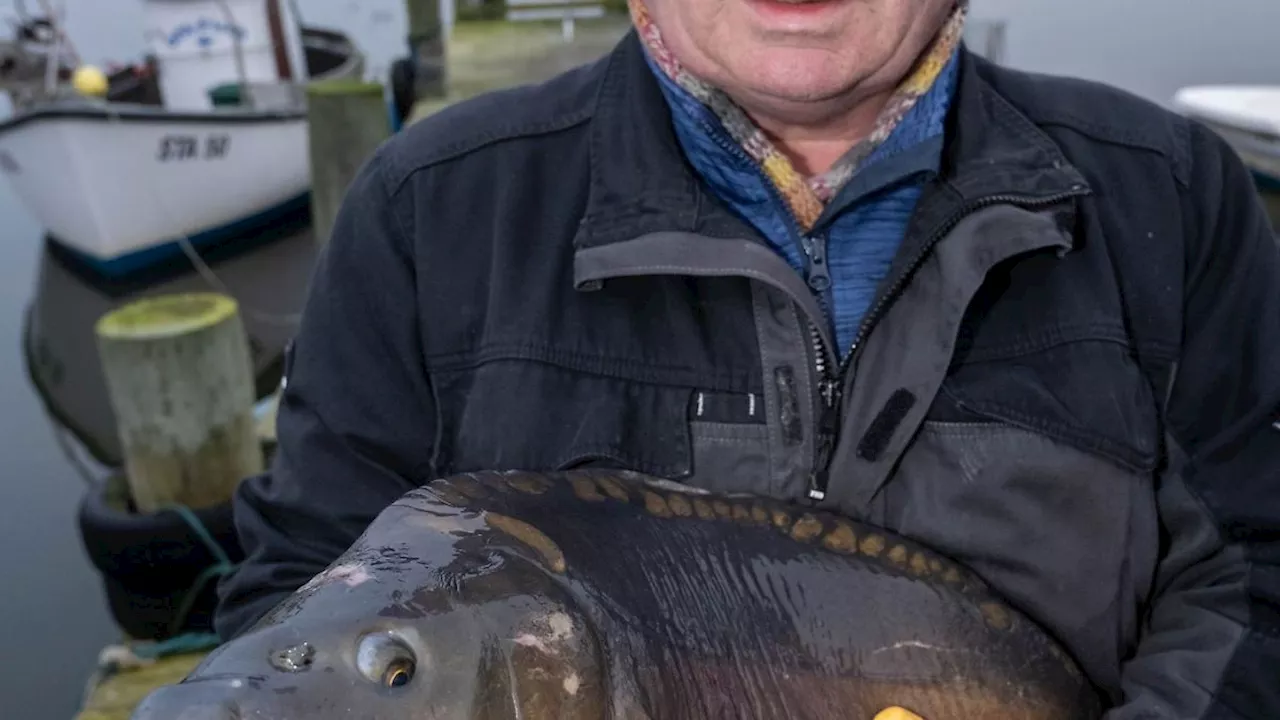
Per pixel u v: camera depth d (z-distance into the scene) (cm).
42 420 723
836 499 137
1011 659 132
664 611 115
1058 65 765
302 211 938
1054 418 135
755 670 117
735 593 121
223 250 900
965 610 132
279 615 103
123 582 445
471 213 146
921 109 137
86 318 851
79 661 466
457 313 145
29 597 518
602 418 135
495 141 149
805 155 146
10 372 784
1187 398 145
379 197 150
